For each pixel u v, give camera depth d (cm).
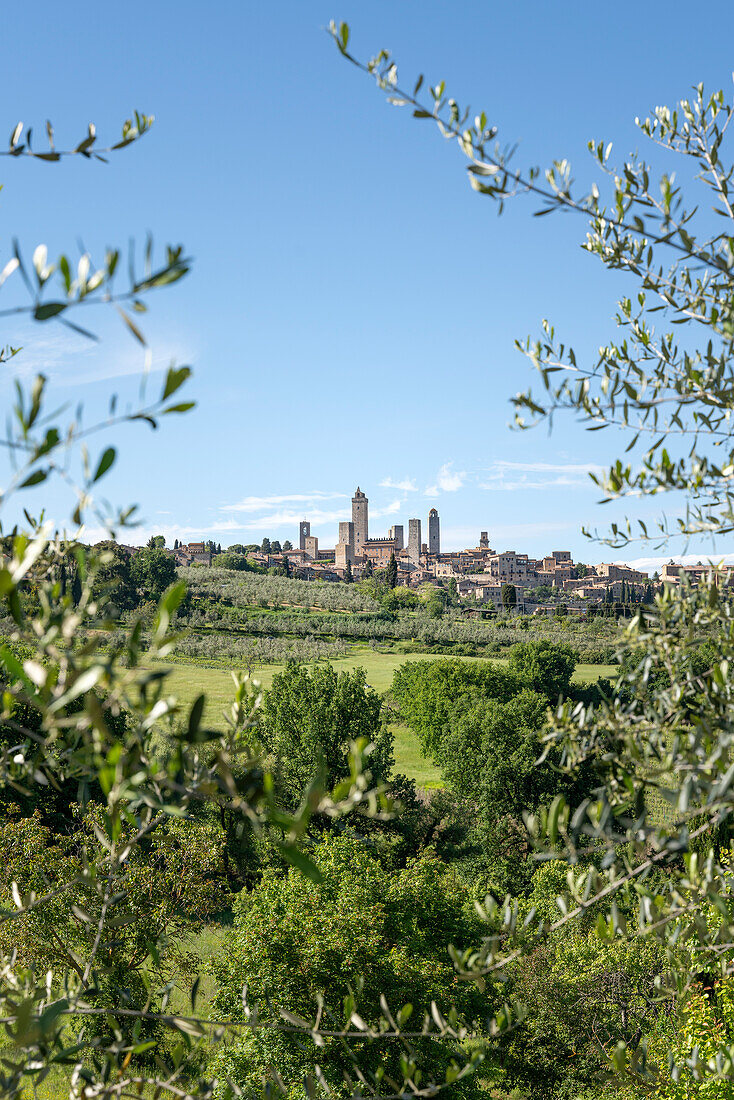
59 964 1223
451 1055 1625
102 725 202
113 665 204
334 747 3731
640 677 393
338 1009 1614
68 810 2933
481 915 394
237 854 3128
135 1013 340
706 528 393
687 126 415
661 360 444
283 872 3012
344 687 3816
